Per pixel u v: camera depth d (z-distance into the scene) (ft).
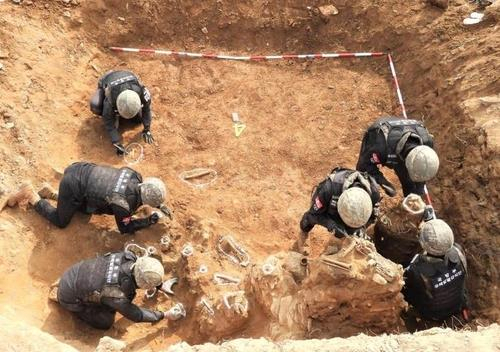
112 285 18.52
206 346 15.69
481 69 24.79
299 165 26.13
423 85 27.25
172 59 28.86
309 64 29.22
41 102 25.30
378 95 28.09
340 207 18.57
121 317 20.80
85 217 22.89
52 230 22.18
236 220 24.08
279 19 29.50
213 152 26.16
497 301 19.67
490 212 21.27
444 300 18.83
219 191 24.99
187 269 21.44
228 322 19.20
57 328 19.45
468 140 23.18
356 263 16.96
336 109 27.84
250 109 27.73
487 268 20.53
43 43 26.73
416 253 21.75
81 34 27.99
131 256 19.24
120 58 28.45
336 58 29.25
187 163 25.64
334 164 26.12
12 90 24.82
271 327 18.65
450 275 18.52
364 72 28.84
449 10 27.81
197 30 29.32
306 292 17.92
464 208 22.16
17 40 26.11
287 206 24.72
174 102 27.58
